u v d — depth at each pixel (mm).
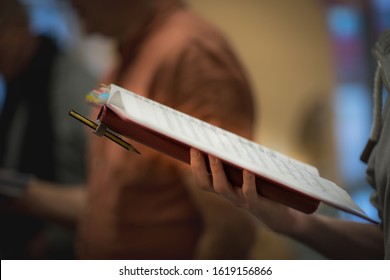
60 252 2236
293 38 2258
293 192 1021
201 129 1034
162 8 2148
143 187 2123
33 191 2238
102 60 2189
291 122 2244
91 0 2180
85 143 2199
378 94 1173
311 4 2275
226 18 2188
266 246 2180
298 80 2256
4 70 2240
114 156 2127
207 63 2119
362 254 1213
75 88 2215
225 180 1026
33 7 2234
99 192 2172
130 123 981
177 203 2133
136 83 2127
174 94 2100
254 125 2203
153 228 2141
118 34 2166
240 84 2170
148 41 2133
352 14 2340
